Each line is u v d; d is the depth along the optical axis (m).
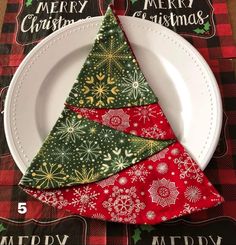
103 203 0.27
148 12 0.39
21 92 0.31
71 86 0.32
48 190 0.27
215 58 0.36
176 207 0.26
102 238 0.28
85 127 0.29
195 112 0.30
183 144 0.29
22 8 0.40
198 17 0.38
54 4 0.40
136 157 0.28
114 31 0.32
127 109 0.29
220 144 0.32
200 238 0.28
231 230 0.28
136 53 0.33
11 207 0.30
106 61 0.31
